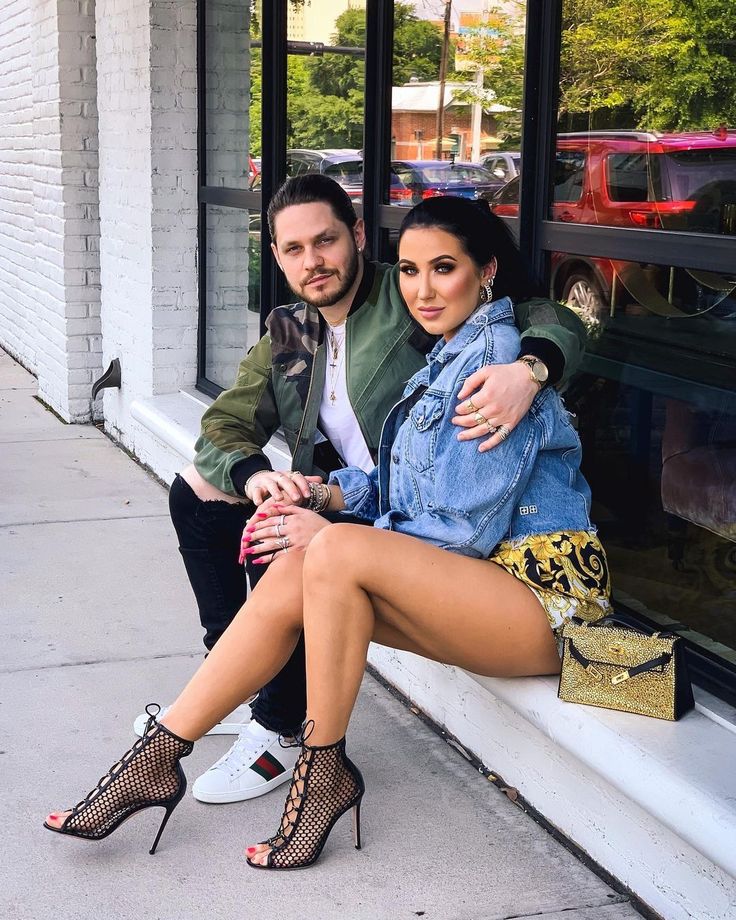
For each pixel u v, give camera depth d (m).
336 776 2.52
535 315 2.61
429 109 3.64
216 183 5.55
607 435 3.07
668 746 2.29
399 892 2.47
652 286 2.82
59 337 7.11
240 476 2.92
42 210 7.30
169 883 2.50
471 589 2.41
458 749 3.13
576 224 3.02
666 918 2.37
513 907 2.43
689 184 2.65
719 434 2.67
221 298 5.58
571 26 2.99
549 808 2.74
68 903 2.43
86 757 3.05
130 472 5.99
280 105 4.69
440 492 2.46
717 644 2.71
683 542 2.82
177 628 3.95
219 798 2.81
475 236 2.55
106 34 6.16
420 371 2.68
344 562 2.38
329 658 2.41
